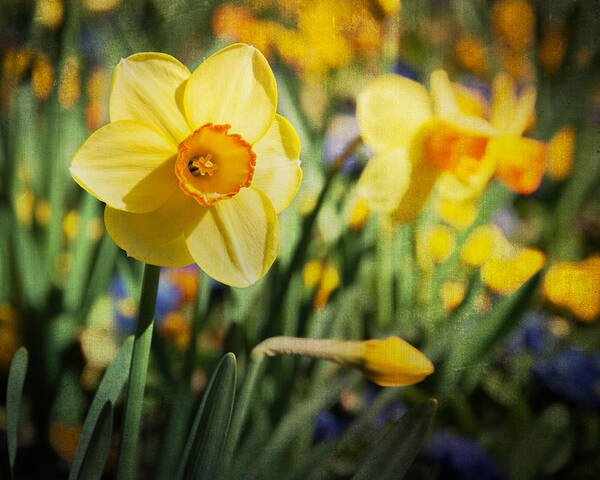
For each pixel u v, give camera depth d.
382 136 0.47
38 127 0.66
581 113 0.82
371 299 0.69
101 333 0.60
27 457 0.52
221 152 0.31
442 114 0.46
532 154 0.47
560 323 0.70
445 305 0.67
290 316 0.53
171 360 0.59
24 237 0.56
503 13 0.85
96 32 0.65
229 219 0.31
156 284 0.31
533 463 0.52
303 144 0.59
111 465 0.50
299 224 0.56
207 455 0.32
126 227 0.30
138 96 0.30
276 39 0.70
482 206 0.65
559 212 0.84
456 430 0.57
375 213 0.58
